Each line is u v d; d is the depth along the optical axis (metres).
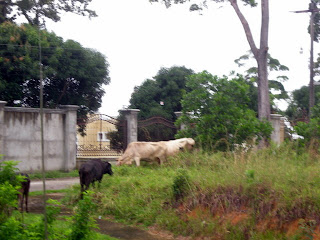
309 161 9.80
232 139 13.31
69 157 17.59
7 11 20.75
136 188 10.52
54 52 19.92
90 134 22.42
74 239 5.79
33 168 16.77
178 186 9.51
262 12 18.17
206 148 12.91
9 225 5.41
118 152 19.30
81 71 21.09
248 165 9.43
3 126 15.95
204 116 13.58
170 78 26.78
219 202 8.48
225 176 9.23
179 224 8.59
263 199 7.92
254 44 18.44
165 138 21.27
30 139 16.72
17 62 19.09
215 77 14.12
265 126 13.86
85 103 22.45
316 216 7.07
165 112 25.67
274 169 8.83
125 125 18.95
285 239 7.05
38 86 20.80
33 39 19.05
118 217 9.70
